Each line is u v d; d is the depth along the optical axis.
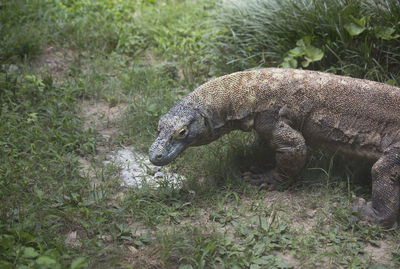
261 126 4.49
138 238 3.88
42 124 5.52
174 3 8.92
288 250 3.83
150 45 7.61
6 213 4.00
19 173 4.59
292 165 4.49
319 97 4.34
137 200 4.31
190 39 7.52
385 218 4.05
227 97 4.44
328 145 4.46
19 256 3.42
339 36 6.09
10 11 7.70
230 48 6.80
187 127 4.34
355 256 3.75
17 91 6.12
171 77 6.76
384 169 4.05
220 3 7.91
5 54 6.83
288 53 6.16
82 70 6.92
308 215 4.26
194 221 4.19
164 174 4.90
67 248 3.68
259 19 6.69
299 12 6.35
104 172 4.86
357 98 4.25
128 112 5.86
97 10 8.28
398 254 3.74
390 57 5.86
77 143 5.29
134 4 8.59
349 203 4.34
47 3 8.12
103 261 3.62
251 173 4.82
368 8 6.04
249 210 4.33
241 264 3.58
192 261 3.63
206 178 4.78
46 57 7.10
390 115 4.14
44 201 4.21
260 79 4.46
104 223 4.08
